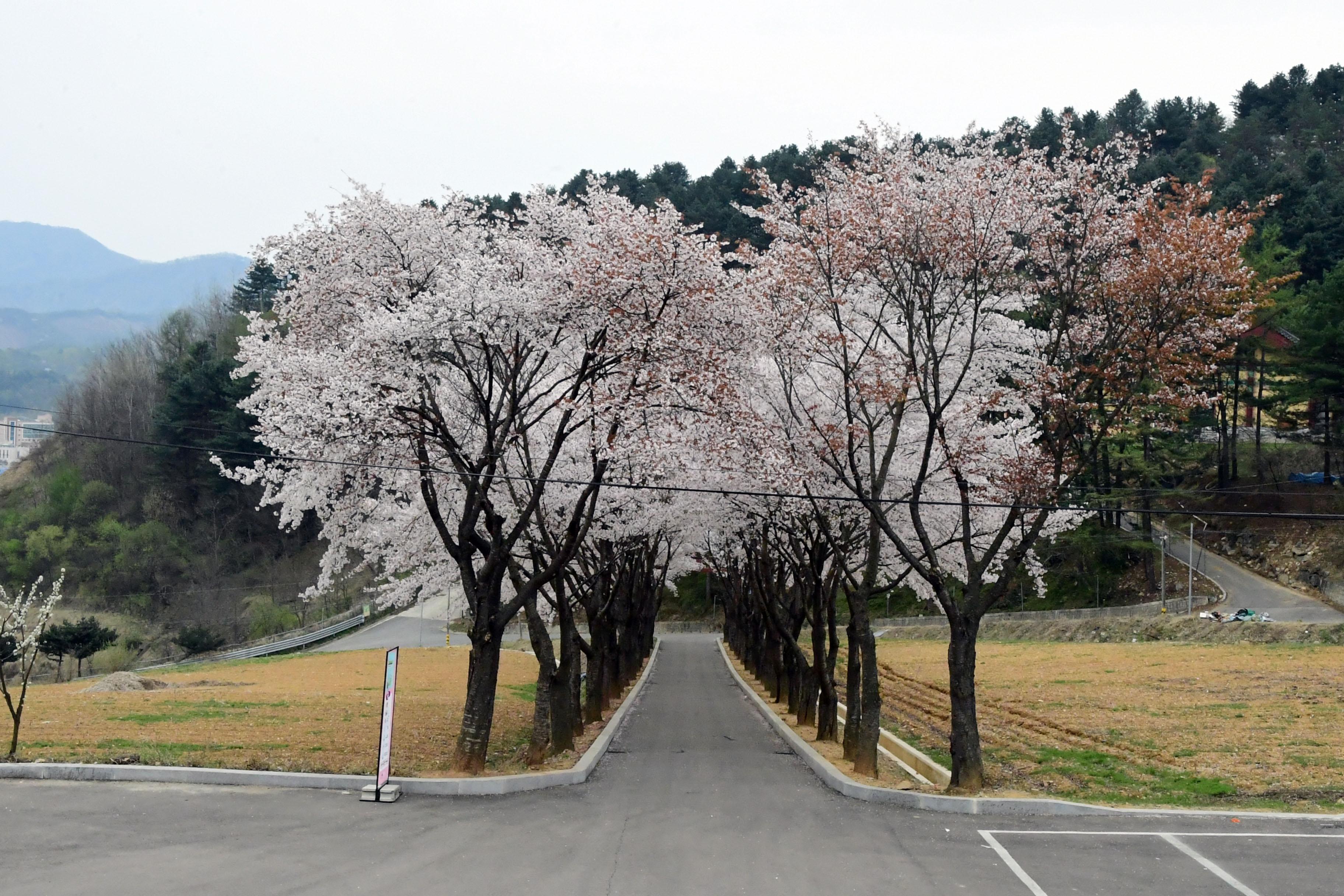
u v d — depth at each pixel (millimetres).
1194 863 11312
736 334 17250
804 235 18875
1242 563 55688
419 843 11391
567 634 20656
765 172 19125
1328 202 62375
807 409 19391
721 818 13695
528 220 19719
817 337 17875
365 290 17562
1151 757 19469
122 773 14445
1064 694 29234
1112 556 59719
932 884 10266
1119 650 41562
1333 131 89438
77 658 57562
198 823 11961
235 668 44219
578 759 18938
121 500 80812
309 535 79875
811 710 26203
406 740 20500
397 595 28094
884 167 17469
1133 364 16312
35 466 92625
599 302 16078
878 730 17766
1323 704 24703
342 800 13711
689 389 16750
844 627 65188
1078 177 16875
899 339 21562
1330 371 45781
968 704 16219
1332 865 11258
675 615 82688
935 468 20734
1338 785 16219
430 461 18234
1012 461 16844
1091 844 12273
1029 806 14352
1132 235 16453
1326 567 51031
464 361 16734
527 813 13523
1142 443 53188
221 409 73062
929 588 23922
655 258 15914
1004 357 20375
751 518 23375
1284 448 60438
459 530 16844
